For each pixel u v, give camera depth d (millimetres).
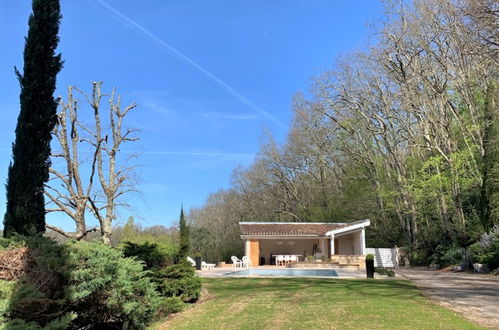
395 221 39219
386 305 10578
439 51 29422
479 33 18547
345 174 45188
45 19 10406
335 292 13461
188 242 14734
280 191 51969
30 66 9984
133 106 18281
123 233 30125
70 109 16297
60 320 7246
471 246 24188
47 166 9922
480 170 27953
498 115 24766
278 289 15086
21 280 7043
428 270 25906
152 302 10109
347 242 36156
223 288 16328
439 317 9062
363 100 37000
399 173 35031
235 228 52531
